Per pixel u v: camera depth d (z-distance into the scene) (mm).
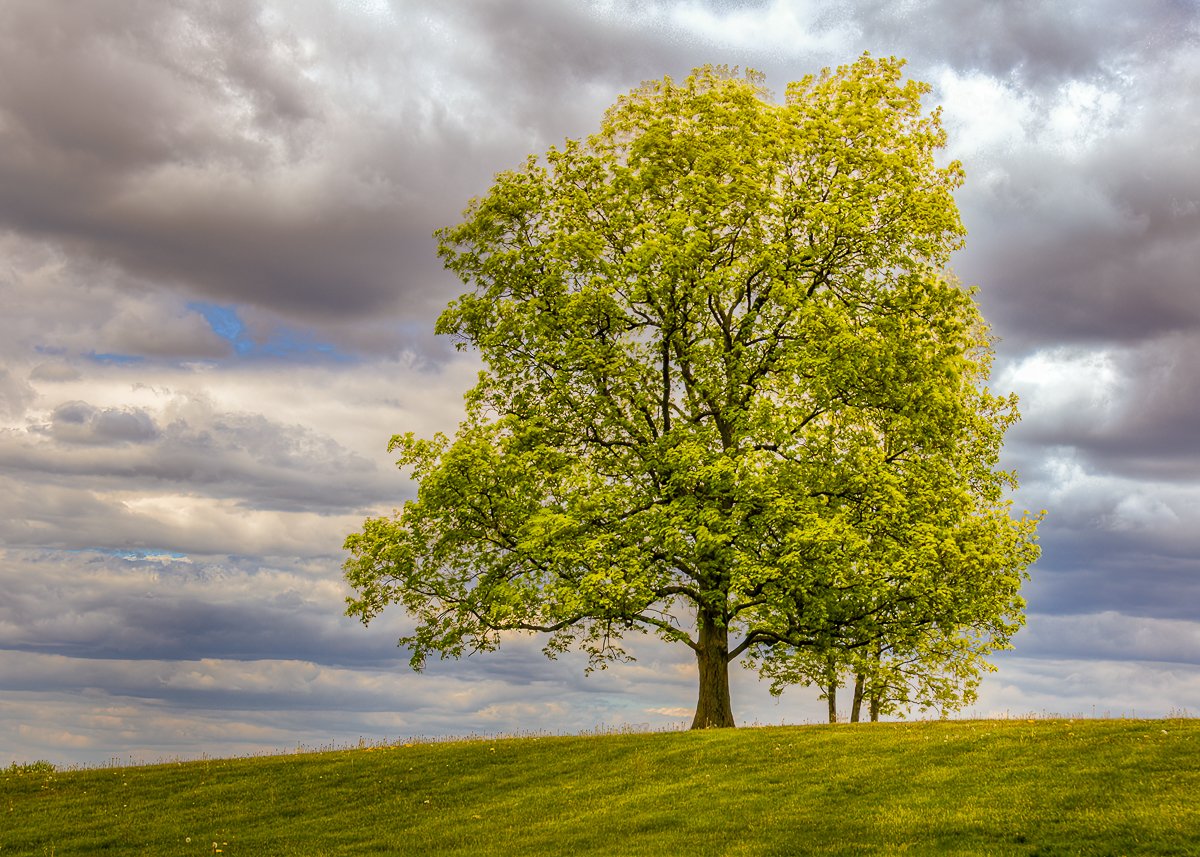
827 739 25359
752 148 31844
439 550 31203
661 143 32219
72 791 26438
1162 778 18922
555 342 31672
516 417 33031
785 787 21703
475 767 26422
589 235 31469
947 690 36500
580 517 29594
